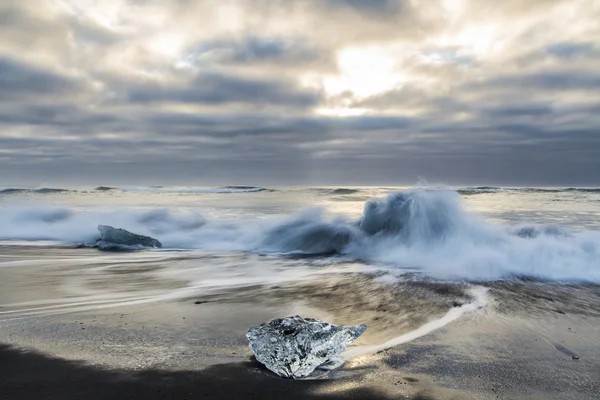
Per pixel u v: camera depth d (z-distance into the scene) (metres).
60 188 58.91
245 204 29.45
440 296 6.57
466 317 5.52
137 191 53.84
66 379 3.77
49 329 5.09
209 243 13.41
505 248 9.54
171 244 13.34
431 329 5.09
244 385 3.69
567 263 8.43
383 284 7.45
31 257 10.84
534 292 6.75
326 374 3.91
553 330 5.02
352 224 13.12
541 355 4.30
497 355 4.30
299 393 3.56
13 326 5.20
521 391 3.57
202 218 18.12
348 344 4.26
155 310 5.94
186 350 4.46
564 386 3.65
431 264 9.20
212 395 3.52
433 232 11.16
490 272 8.11
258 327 4.39
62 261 10.23
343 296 6.69
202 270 9.08
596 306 6.00
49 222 16.86
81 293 6.99
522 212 21.77
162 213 18.59
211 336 4.88
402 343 4.65
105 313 5.80
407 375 3.87
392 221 12.04
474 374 3.88
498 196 38.97
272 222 15.24
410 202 12.07
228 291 7.11
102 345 4.57
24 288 7.32
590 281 7.43
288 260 10.33
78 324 5.29
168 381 3.75
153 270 9.05
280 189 61.72
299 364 3.88
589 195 41.06
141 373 3.91
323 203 30.38
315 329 4.20
